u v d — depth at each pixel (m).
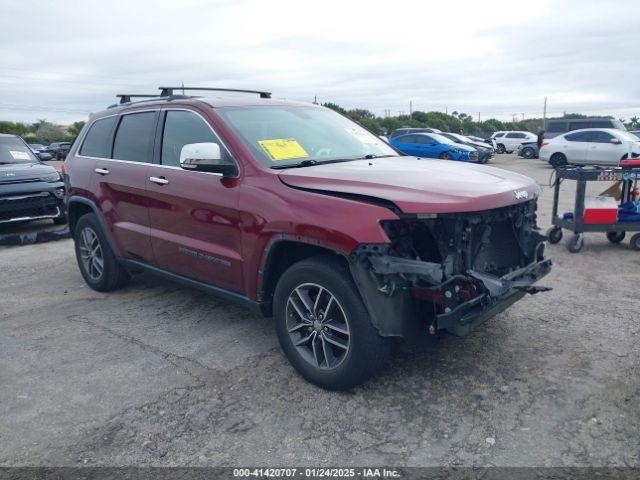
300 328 3.62
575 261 6.51
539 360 3.84
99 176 5.29
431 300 3.21
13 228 9.80
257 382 3.68
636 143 20.06
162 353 4.18
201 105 4.36
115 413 3.36
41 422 3.28
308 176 3.57
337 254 3.37
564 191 13.32
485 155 24.83
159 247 4.65
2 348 4.36
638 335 4.21
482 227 3.39
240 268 3.89
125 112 5.24
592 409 3.21
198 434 3.12
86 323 4.86
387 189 3.25
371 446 2.96
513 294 3.53
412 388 3.52
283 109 4.65
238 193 3.80
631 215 6.87
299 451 2.94
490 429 3.06
